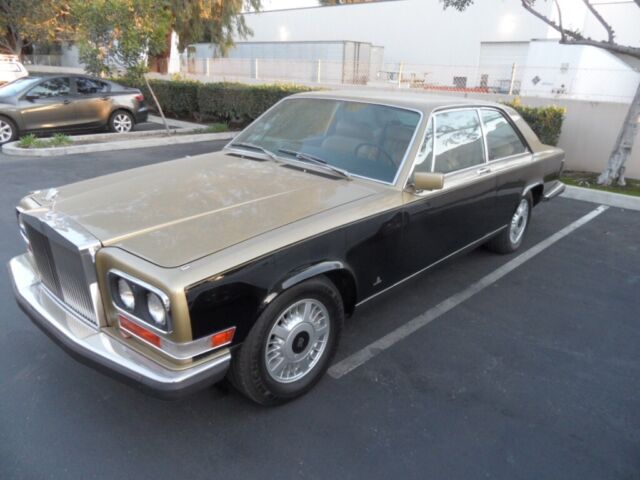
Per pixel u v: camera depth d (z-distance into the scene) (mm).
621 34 19484
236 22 24406
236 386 2709
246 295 2430
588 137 9109
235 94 13750
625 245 5715
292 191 3137
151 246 2428
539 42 15844
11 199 6559
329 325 2986
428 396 3020
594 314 4105
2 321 3652
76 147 9758
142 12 11438
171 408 2844
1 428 2658
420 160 3494
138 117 12680
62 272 2664
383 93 4262
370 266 3174
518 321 3947
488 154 4359
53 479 2359
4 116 10430
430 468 2490
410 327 3799
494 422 2824
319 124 3943
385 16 28047
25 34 21172
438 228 3723
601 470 2521
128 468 2438
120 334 2518
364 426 2754
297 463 2494
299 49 24781
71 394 2934
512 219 5039
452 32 25547
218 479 2393
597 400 3049
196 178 3346
